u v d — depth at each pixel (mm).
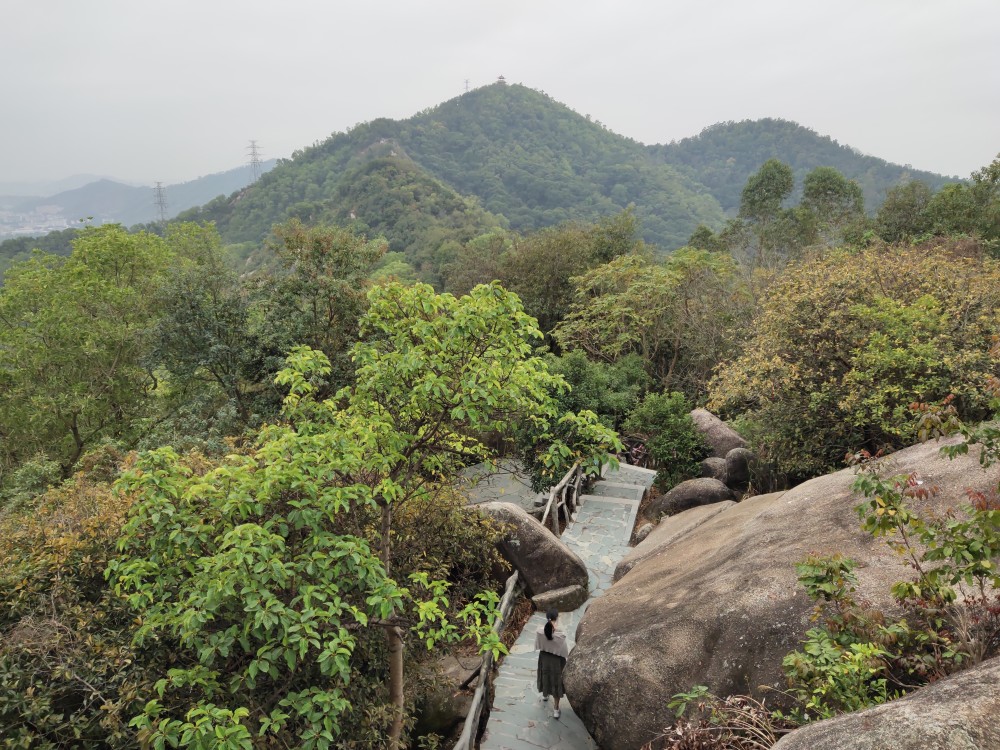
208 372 21125
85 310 24359
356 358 6309
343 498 5496
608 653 6809
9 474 20594
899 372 10859
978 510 4488
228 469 5266
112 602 6168
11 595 6086
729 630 6277
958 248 21906
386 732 6961
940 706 3248
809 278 13344
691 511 12219
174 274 20031
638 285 25641
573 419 6680
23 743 5027
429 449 6883
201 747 4223
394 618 5875
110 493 6957
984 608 4781
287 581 5594
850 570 5590
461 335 5859
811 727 3725
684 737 5211
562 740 7359
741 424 17766
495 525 10344
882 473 5125
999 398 4887
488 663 8297
